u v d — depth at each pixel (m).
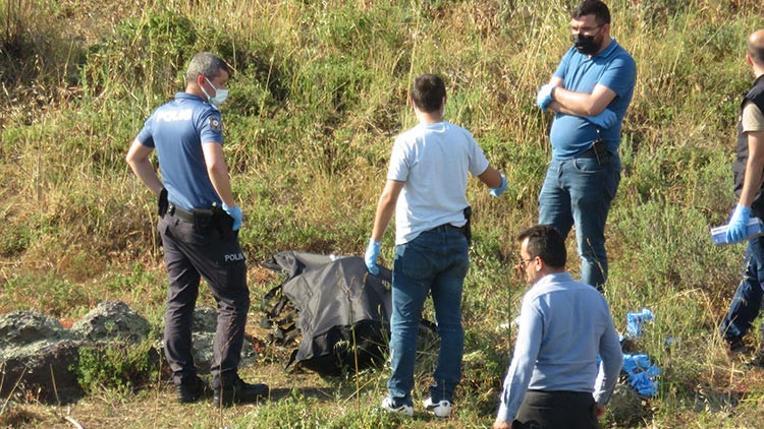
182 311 23.61
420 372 24.47
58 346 24.28
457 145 22.00
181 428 22.69
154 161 34.03
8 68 38.16
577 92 24.59
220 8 41.25
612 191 24.91
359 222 32.28
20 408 22.88
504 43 41.59
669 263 29.27
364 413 22.55
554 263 17.56
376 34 41.34
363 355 24.88
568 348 17.30
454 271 22.48
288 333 26.12
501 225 32.84
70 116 35.56
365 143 36.31
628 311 26.95
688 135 36.53
